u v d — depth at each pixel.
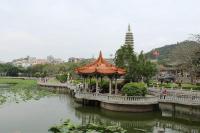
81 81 85.25
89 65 54.41
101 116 42.59
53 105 54.25
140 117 41.84
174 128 35.66
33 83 124.12
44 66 192.12
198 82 82.06
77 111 46.78
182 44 104.56
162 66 121.44
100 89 55.84
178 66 100.25
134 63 62.12
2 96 65.75
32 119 39.44
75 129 30.39
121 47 64.31
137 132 33.06
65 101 61.19
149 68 67.38
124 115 42.94
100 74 50.41
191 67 75.31
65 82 101.81
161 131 33.66
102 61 54.03
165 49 172.50
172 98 43.91
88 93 51.84
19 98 64.00
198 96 41.78
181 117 41.91
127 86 45.09
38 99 64.31
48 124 36.12
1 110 46.97
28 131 32.09
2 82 131.12
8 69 195.88
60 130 30.11
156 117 41.81
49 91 86.56
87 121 38.31
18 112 45.34
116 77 51.31
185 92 53.84
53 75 178.62
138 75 62.72
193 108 45.56
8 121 37.88
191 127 36.28
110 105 45.69
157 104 46.09
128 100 43.69
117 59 63.06
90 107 50.31
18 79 157.62
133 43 87.00
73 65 147.00
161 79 94.62
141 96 43.91
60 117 41.38
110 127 30.61
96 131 29.77
